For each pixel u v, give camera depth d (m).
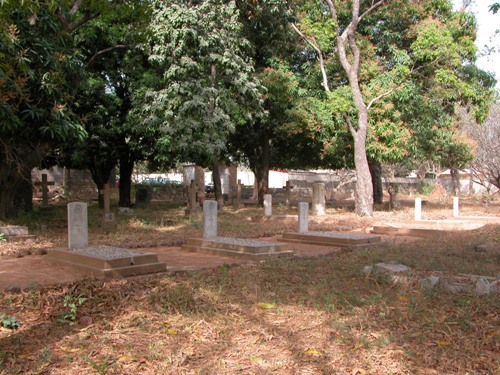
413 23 22.69
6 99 10.59
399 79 20.25
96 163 20.55
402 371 4.22
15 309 5.75
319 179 45.88
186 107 17.80
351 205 29.19
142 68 19.45
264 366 4.30
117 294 6.26
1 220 13.75
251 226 15.56
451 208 26.12
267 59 21.95
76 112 18.84
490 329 5.15
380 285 7.07
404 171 49.16
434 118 23.22
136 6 13.99
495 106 28.59
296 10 21.11
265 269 8.09
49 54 11.88
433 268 8.12
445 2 21.66
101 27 18.38
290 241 12.57
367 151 20.78
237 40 19.25
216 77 19.58
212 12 18.14
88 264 8.05
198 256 10.11
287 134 22.41
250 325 5.32
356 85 19.80
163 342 4.77
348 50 22.00
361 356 4.52
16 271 8.12
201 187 29.27
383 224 16.28
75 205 9.27
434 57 19.05
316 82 22.20
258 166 26.38
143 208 23.84
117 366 4.21
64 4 12.25
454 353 4.57
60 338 4.88
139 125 18.38
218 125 19.14
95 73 19.47
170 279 7.19
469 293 6.47
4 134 12.43
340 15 22.34
